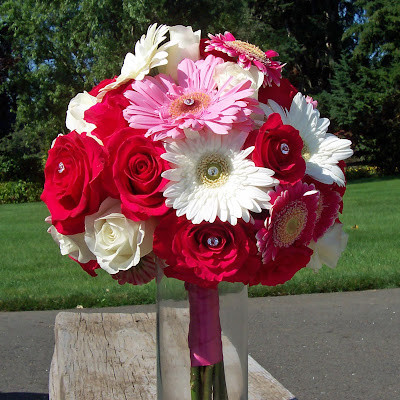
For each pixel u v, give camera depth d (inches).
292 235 55.1
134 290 226.2
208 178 53.1
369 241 319.0
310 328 188.2
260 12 1286.9
